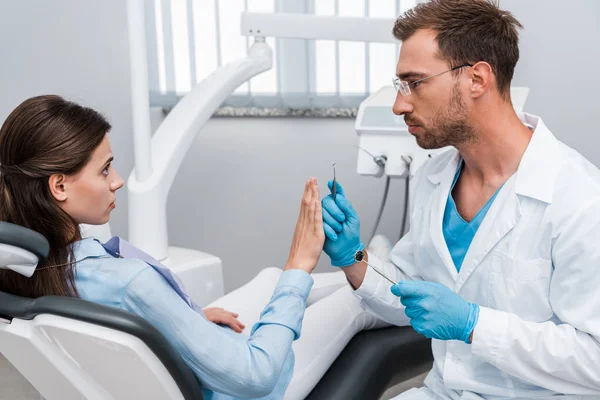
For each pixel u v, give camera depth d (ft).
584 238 3.11
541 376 3.25
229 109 7.84
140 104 5.50
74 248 2.98
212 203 8.25
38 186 2.81
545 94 7.63
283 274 3.47
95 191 2.93
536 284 3.32
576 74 7.53
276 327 3.27
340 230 3.73
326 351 4.28
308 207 3.54
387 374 4.54
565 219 3.16
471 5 3.34
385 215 8.16
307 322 4.41
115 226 8.23
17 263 2.54
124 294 2.89
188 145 5.99
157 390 2.91
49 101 2.86
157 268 2.99
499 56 3.31
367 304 4.24
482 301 3.54
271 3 7.48
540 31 7.43
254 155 8.07
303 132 7.95
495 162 3.51
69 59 7.75
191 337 2.95
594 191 3.16
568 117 7.68
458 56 3.31
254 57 6.21
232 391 3.09
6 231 2.44
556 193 3.22
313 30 6.06
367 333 4.78
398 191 8.07
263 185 8.17
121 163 8.04
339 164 8.02
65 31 7.67
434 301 3.25
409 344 4.65
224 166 8.12
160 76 7.68
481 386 3.54
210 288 6.02
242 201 8.23
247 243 8.39
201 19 7.55
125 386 3.00
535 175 3.27
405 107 3.49
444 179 3.80
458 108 3.38
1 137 2.84
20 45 7.70
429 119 3.46
